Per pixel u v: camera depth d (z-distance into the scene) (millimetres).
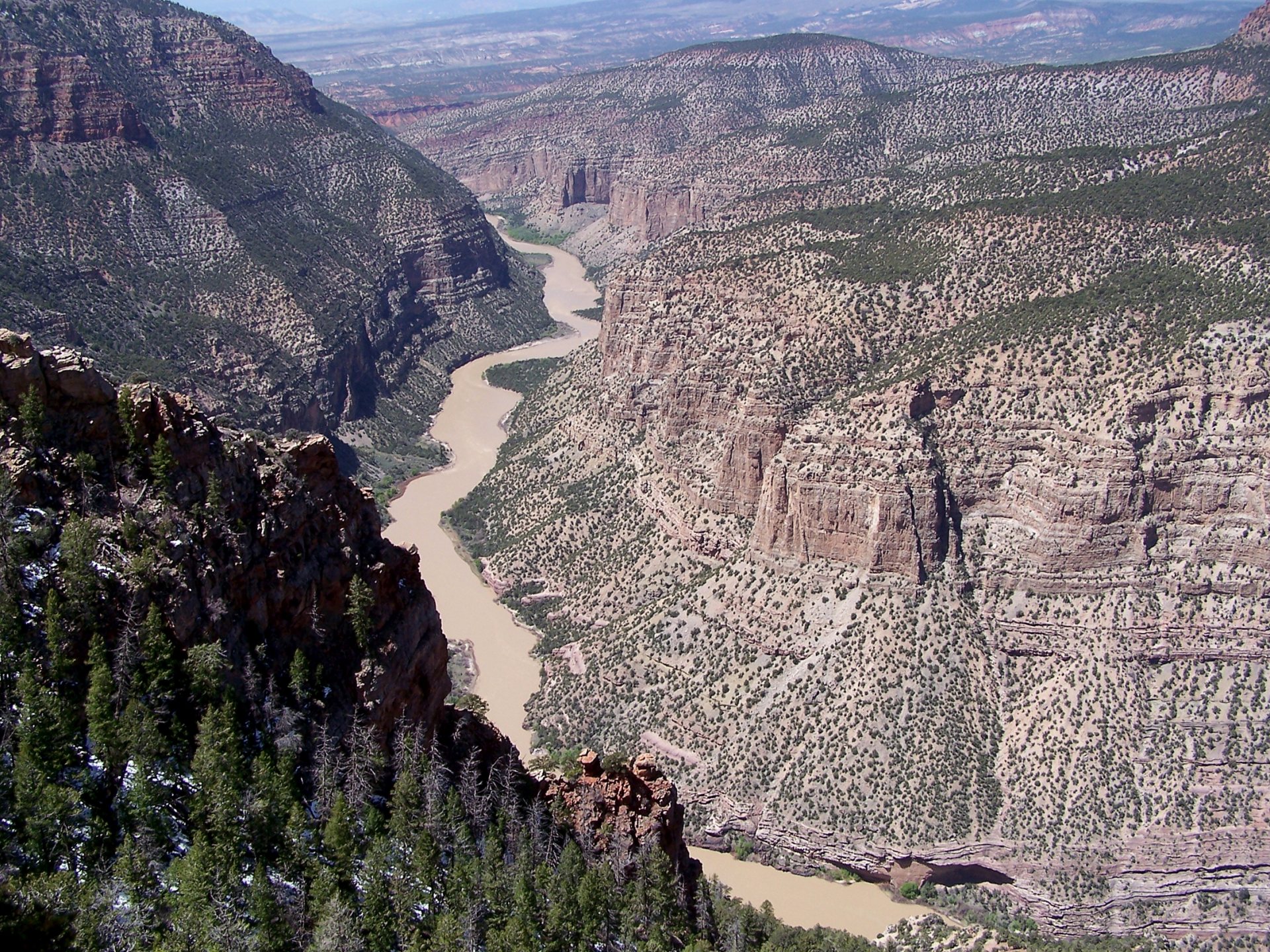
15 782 49719
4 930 44844
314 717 58406
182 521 55438
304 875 54125
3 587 51656
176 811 53000
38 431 53469
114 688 52219
